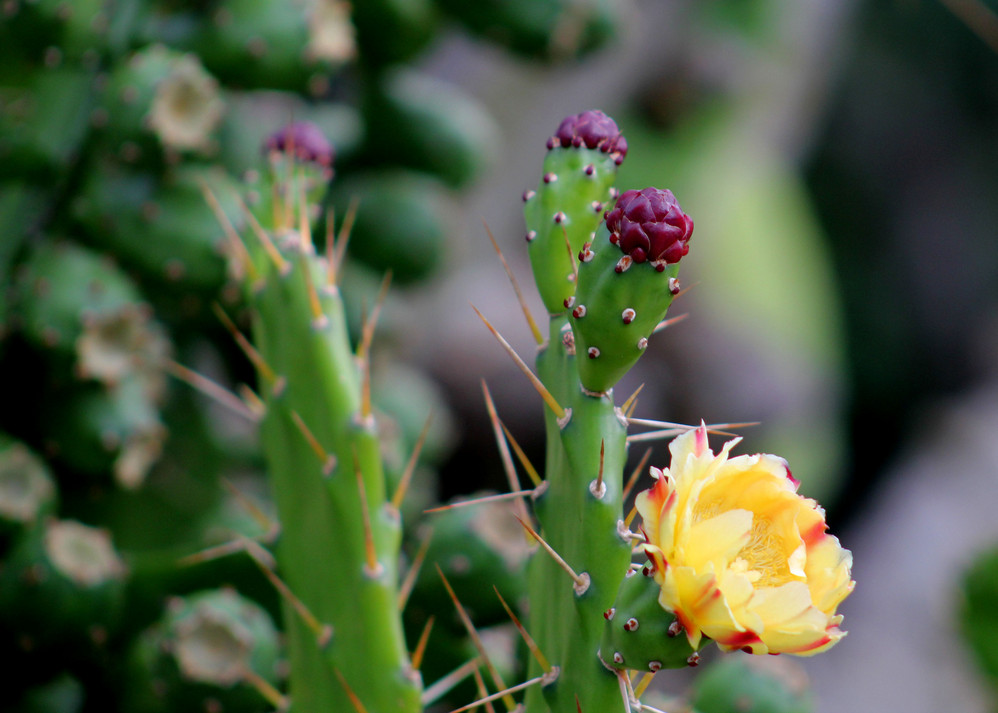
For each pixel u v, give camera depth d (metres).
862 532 4.68
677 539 1.01
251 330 1.46
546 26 1.58
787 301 4.29
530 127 2.75
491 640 1.22
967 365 5.87
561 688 1.06
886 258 5.99
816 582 1.02
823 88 4.52
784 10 3.71
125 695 1.23
